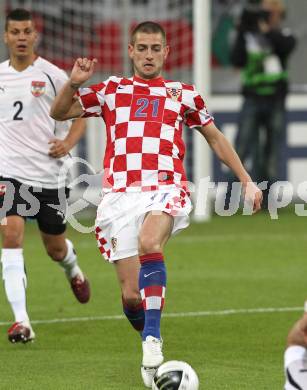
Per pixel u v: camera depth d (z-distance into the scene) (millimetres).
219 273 33969
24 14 25359
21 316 22812
